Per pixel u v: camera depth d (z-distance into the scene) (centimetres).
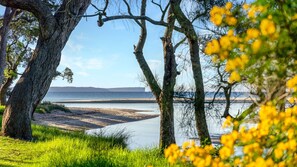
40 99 1533
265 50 218
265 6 234
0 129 1529
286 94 240
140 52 1365
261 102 255
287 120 234
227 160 253
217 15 242
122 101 15812
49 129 1848
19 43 3350
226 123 275
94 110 6088
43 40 1516
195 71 1122
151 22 1204
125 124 4297
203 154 269
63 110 4978
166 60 1294
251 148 238
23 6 1445
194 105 1113
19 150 1162
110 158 957
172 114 1298
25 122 1459
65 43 1559
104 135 1758
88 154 998
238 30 242
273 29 209
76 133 1791
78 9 1529
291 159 240
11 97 1476
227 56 229
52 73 1538
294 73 229
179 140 1942
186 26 1121
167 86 1293
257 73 229
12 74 3347
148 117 5641
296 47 217
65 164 906
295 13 222
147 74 1348
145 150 1227
